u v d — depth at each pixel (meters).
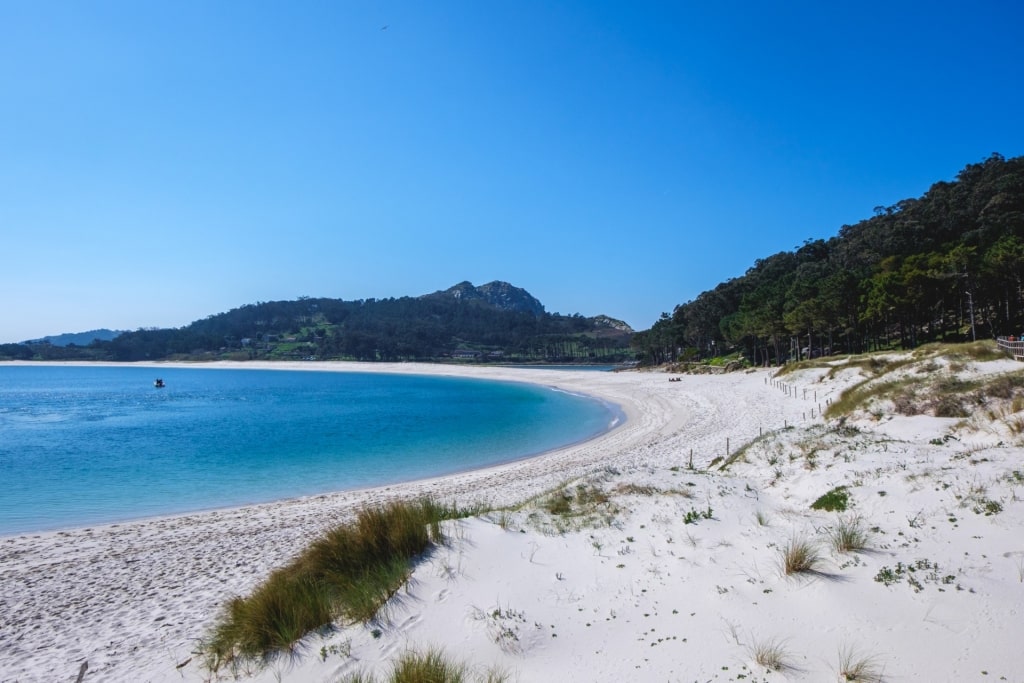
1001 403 15.05
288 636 6.00
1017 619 4.61
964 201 86.56
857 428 15.27
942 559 5.77
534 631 5.66
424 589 6.63
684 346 118.06
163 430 40.06
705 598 5.90
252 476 24.28
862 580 5.65
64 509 19.22
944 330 59.28
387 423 42.69
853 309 60.16
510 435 35.66
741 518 8.31
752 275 115.44
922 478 8.31
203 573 11.34
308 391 82.81
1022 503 6.61
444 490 19.17
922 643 4.55
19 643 8.50
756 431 25.52
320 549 7.86
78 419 47.88
